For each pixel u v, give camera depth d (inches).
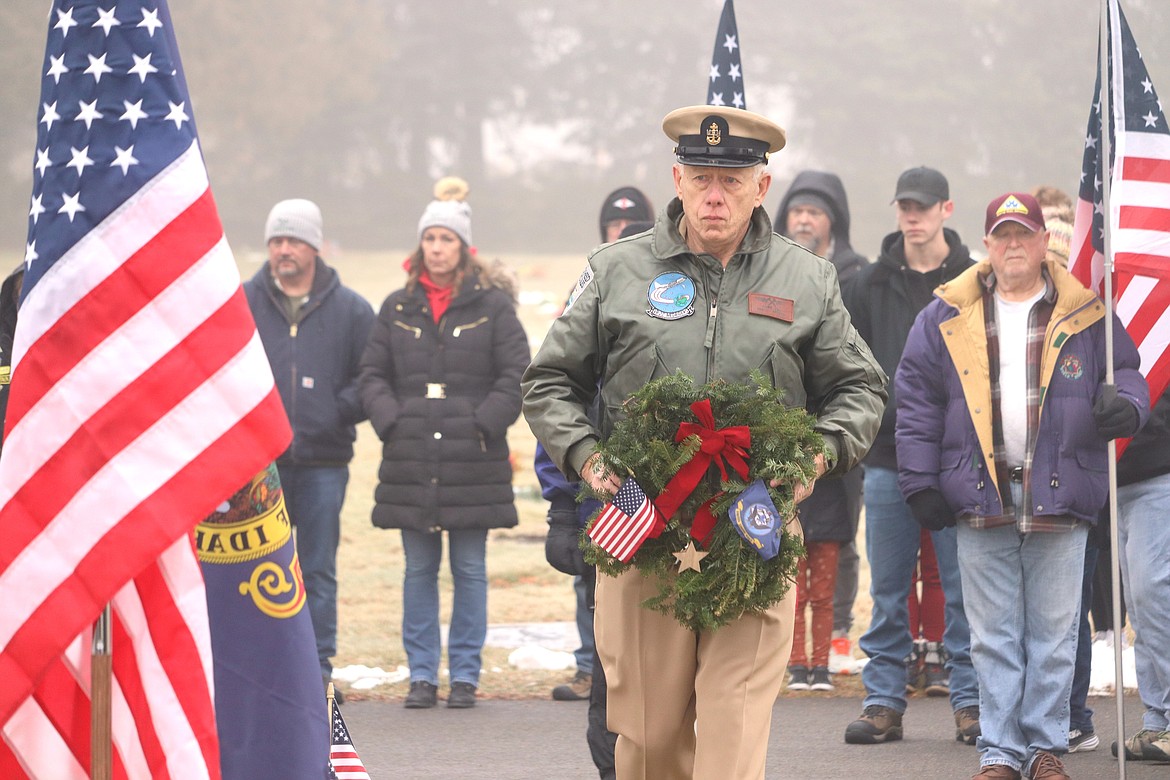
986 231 347.6
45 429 206.7
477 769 373.4
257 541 228.2
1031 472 339.0
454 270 471.2
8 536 205.3
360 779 252.5
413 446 459.8
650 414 253.3
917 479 353.1
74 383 206.7
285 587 229.1
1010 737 339.9
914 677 469.1
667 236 262.8
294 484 470.6
